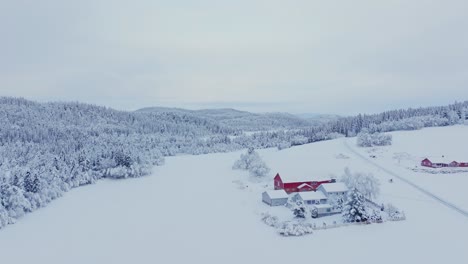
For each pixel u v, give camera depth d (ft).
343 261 126.93
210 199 230.07
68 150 375.25
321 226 163.84
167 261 132.67
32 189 217.77
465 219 168.55
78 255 140.56
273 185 261.44
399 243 141.59
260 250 140.15
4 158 290.97
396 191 222.07
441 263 123.34
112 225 178.81
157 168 370.12
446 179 248.93
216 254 137.80
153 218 189.88
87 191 263.29
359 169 285.64
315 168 264.52
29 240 158.71
